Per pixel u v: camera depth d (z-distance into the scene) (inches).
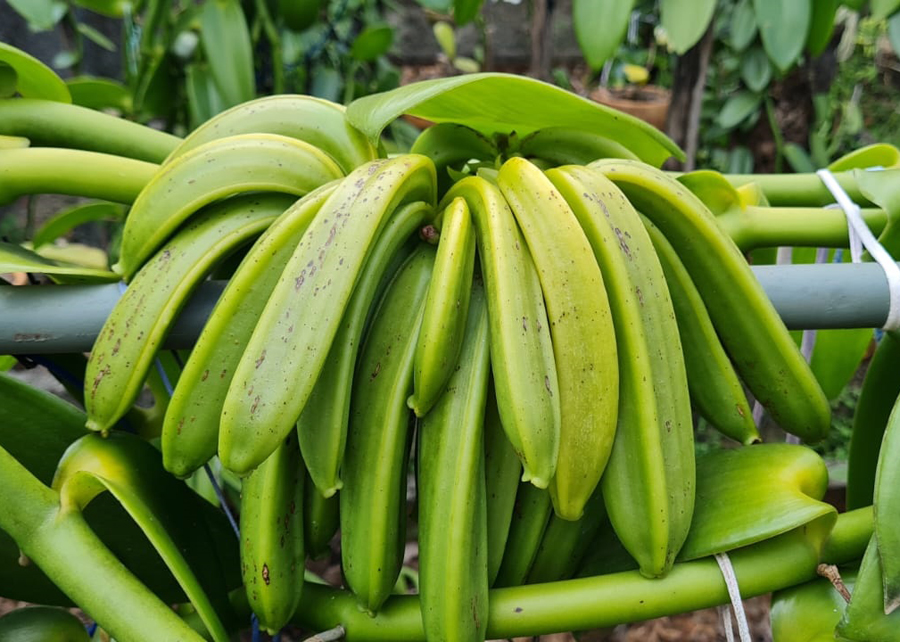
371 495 14.1
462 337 14.0
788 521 14.6
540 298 13.7
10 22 66.9
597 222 13.9
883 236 17.5
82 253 38.0
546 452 13.2
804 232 18.2
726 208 18.1
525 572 15.3
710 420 16.1
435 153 16.9
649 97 77.4
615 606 14.7
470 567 13.9
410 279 14.6
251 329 13.9
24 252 15.9
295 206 14.2
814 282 15.3
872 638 13.7
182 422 13.9
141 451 15.7
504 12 106.4
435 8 45.1
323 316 12.9
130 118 34.1
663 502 14.1
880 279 15.3
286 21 34.6
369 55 41.2
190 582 14.0
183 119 39.4
